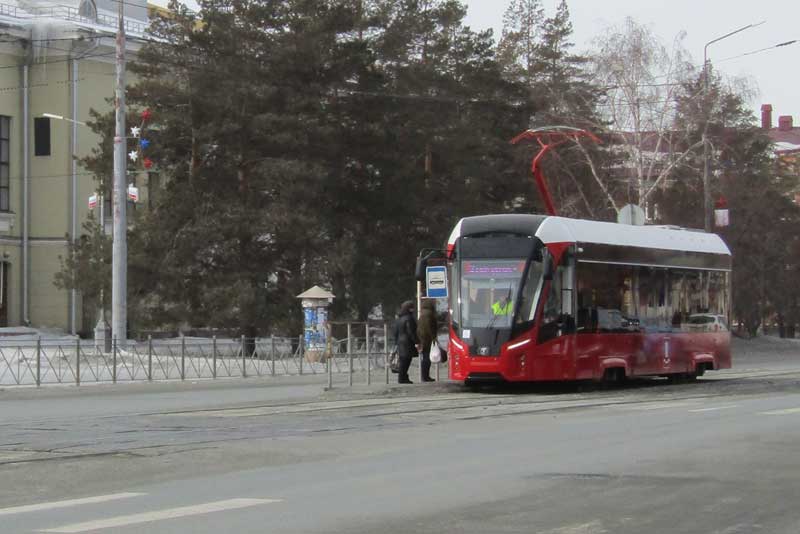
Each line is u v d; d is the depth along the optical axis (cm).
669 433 1833
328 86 5425
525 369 2798
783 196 8488
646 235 3250
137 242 4981
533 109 6638
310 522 1036
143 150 4488
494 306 2836
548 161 6600
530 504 1136
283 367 4038
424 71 6103
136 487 1275
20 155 6781
